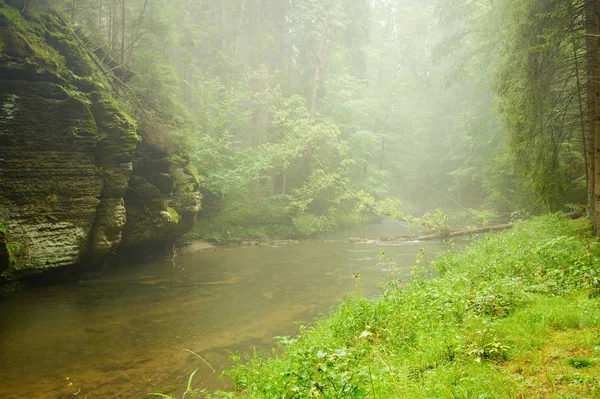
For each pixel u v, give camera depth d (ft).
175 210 62.90
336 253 69.41
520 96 40.55
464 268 35.27
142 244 58.80
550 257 30.78
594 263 26.94
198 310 36.19
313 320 33.35
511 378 13.73
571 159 47.70
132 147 49.73
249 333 30.42
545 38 36.68
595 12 36.32
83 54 48.73
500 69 45.98
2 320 32.32
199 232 80.23
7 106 38.93
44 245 41.39
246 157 94.27
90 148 45.34
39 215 41.14
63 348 27.02
